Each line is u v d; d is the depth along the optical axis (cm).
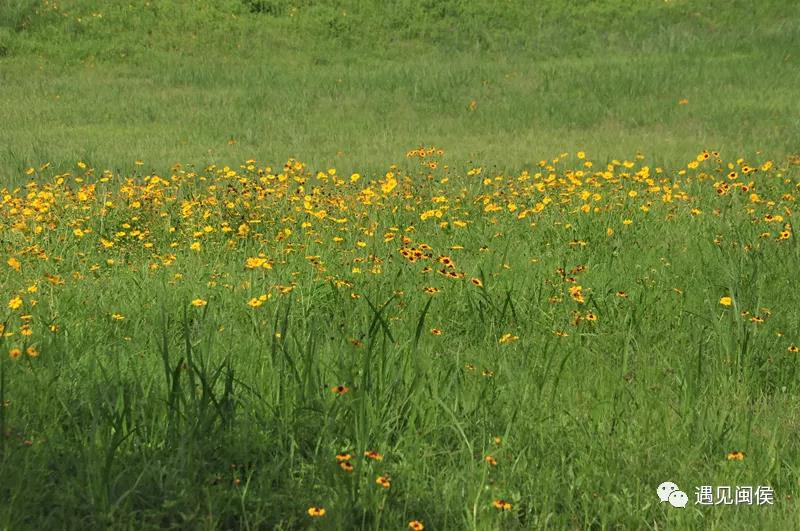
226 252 899
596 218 1009
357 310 664
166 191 1167
